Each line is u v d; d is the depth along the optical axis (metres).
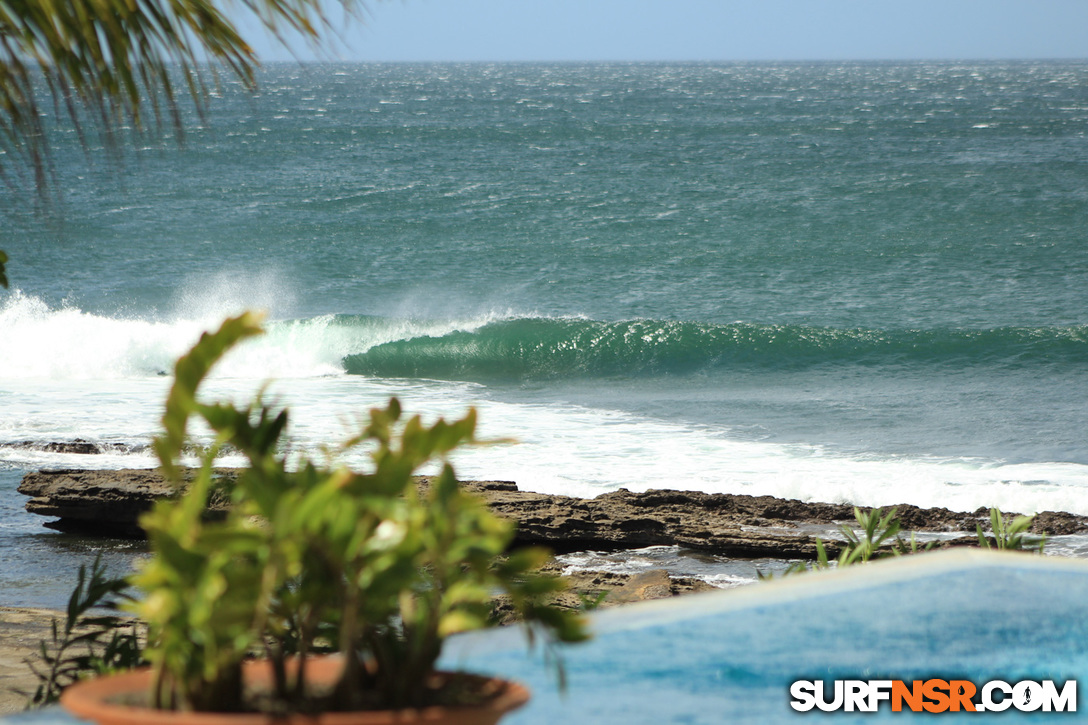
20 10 10.59
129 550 34.31
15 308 88.12
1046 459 48.22
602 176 198.38
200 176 191.50
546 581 4.05
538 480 43.03
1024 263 116.62
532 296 106.69
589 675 5.81
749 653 6.23
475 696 4.07
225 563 3.66
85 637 13.75
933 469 46.28
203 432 40.81
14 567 32.31
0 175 10.91
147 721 3.57
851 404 61.72
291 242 132.75
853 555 16.41
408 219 149.75
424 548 3.85
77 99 10.97
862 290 106.56
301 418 55.59
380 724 3.55
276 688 4.10
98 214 147.50
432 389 68.69
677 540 34.97
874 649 6.38
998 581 7.89
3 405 57.50
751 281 111.31
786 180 189.25
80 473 39.06
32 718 4.59
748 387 69.19
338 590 3.88
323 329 80.50
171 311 98.75
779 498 40.09
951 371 72.25
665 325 79.19
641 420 57.47
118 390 63.00
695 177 196.00
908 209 153.62
